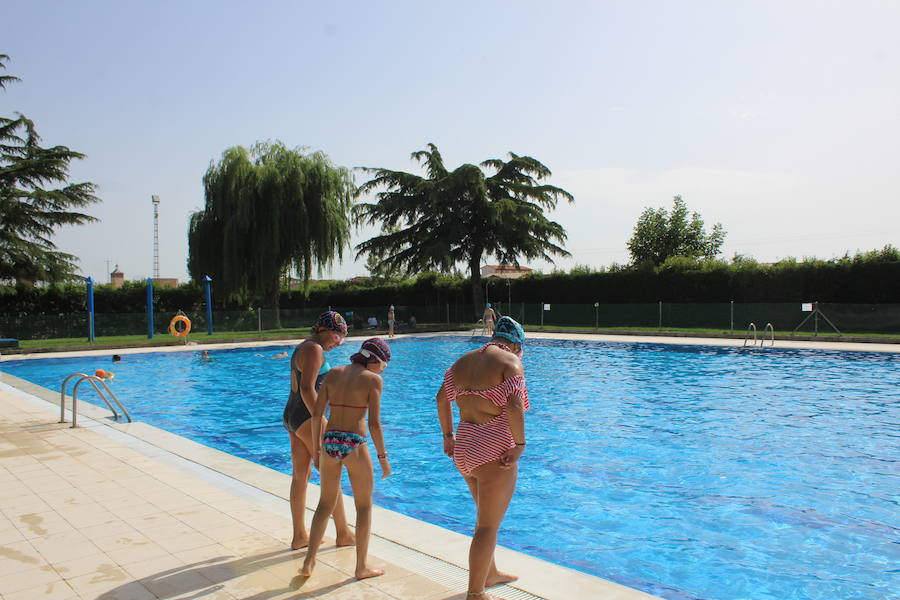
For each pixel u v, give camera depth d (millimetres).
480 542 3385
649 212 48781
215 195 31219
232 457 7156
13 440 8117
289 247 32188
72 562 4059
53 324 29750
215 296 33250
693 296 30812
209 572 3885
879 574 4438
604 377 15398
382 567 3885
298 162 31906
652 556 4805
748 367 17094
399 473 7293
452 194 35250
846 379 14578
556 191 36156
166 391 14367
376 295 39938
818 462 7418
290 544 4395
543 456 7820
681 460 7574
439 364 19172
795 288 27516
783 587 4250
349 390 3910
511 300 38062
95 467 6688
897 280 24766
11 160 31219
